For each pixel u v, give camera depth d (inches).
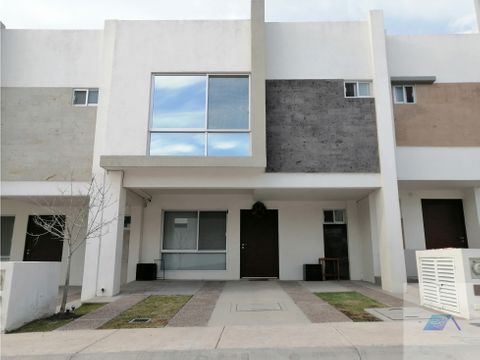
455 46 483.2
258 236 549.0
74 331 261.1
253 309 324.5
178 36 447.5
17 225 552.4
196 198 545.0
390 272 412.8
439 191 532.4
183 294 405.1
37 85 454.6
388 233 418.0
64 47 462.9
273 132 436.5
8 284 267.0
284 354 202.4
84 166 436.8
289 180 427.5
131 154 422.9
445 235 526.9
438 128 467.8
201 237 546.0
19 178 436.8
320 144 434.9
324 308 323.9
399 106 472.1
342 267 538.6
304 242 540.1
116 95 434.3
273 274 540.1
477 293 277.7
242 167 409.4
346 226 545.0
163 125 431.5
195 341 226.1
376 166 432.1
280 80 449.4
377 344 212.5
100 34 463.8
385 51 450.3
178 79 442.0
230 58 442.0
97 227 379.6
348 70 453.4
